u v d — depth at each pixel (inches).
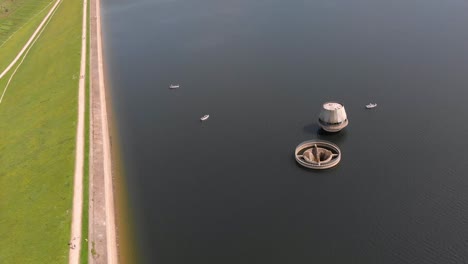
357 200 3110.2
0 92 5900.6
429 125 3789.4
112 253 2856.8
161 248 2901.1
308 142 3671.3
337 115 3730.3
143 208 3250.5
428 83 4377.5
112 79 5344.5
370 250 2711.6
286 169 3489.2
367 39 5452.8
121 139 4128.9
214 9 7352.4
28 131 4473.4
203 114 4347.9
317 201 3144.7
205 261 2770.7
